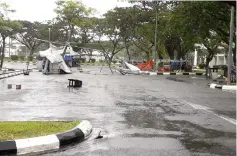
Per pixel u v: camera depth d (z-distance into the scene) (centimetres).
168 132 724
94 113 946
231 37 2033
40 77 2583
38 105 1079
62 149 588
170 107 1102
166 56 5678
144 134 702
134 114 946
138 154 558
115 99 1277
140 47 5441
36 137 599
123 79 2550
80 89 1653
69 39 6256
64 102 1161
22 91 1512
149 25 4588
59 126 706
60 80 2269
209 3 2519
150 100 1277
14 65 5022
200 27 2720
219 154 566
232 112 1017
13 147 557
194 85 2095
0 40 5347
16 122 748
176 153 567
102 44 6506
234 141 654
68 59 4838
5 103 1114
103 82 2181
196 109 1070
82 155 552
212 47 3997
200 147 608
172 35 4156
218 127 788
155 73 3562
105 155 552
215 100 1326
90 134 696
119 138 665
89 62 7525
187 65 4119
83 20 6119
